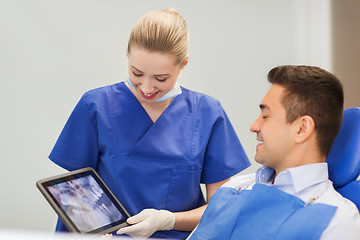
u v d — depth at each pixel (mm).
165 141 1215
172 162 1212
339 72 1990
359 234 796
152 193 1209
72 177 1022
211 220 981
